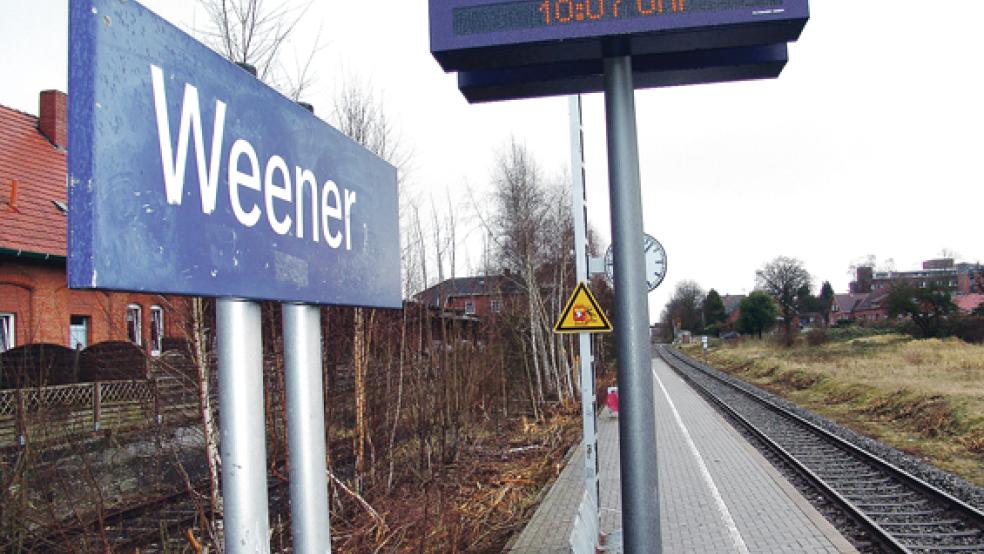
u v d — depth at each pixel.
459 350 15.64
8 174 18.89
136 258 1.14
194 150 1.32
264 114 1.58
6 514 6.18
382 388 11.13
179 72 1.29
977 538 7.69
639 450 3.13
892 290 45.56
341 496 9.48
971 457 13.18
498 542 8.42
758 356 47.44
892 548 7.22
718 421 18.75
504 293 26.34
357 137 9.88
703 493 10.23
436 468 11.62
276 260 1.59
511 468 13.10
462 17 3.01
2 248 16.03
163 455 8.40
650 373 3.17
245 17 6.61
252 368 1.45
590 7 2.95
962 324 41.38
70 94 1.06
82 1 1.09
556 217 29.75
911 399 18.86
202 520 5.92
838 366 31.72
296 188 1.71
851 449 13.22
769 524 8.37
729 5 2.87
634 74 3.55
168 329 7.84
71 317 18.69
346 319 10.38
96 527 7.26
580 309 7.85
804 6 2.85
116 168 1.11
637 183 3.21
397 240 2.42
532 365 26.44
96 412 10.34
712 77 3.64
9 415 7.62
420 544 7.50
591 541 6.79
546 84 3.67
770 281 77.75
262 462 1.43
